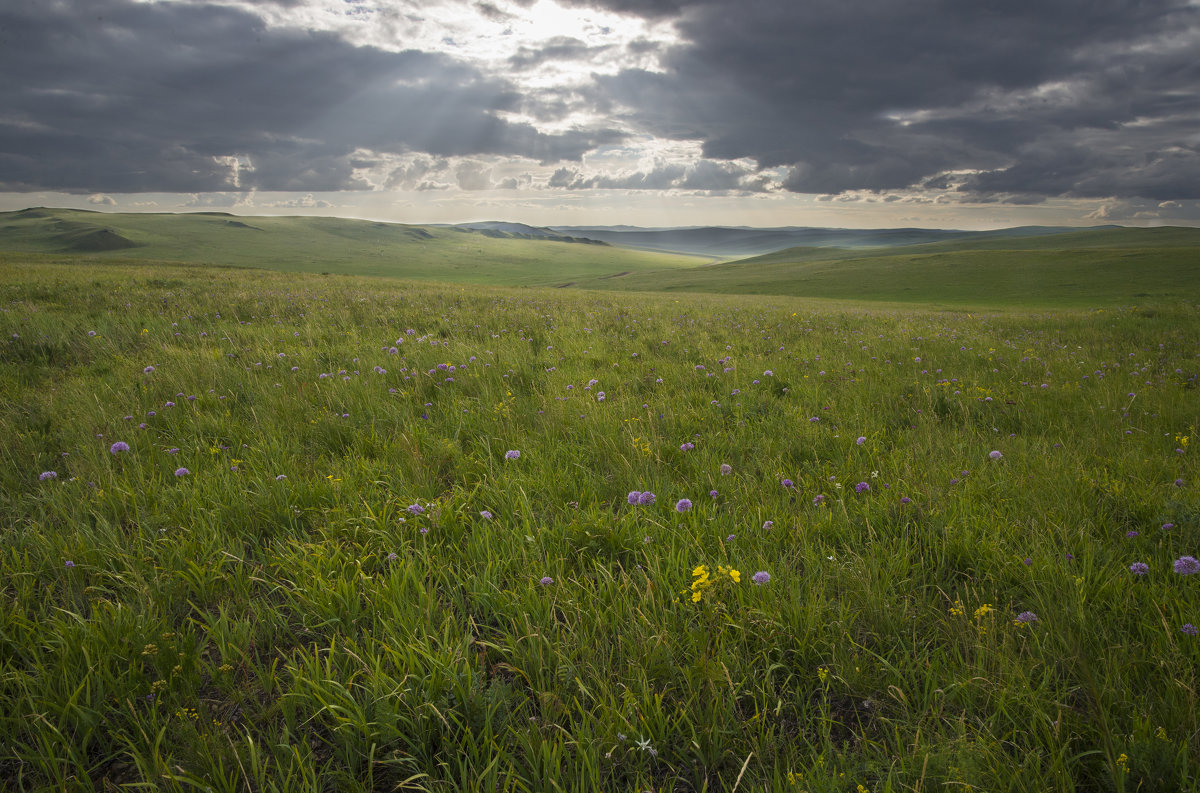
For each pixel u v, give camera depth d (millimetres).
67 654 2361
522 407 5742
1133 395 6348
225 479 3887
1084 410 5953
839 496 3859
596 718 2191
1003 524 3379
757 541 3295
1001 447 4812
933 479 4008
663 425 5277
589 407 5586
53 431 4836
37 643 2459
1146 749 1912
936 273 103500
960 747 1944
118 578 2898
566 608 2717
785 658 2551
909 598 2861
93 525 3475
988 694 2225
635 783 1997
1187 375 8016
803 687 2424
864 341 11258
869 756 2057
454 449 4582
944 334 13219
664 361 8336
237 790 2014
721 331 12156
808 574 2965
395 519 3498
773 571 2982
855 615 2688
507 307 15797
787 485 3904
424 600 2742
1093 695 2139
